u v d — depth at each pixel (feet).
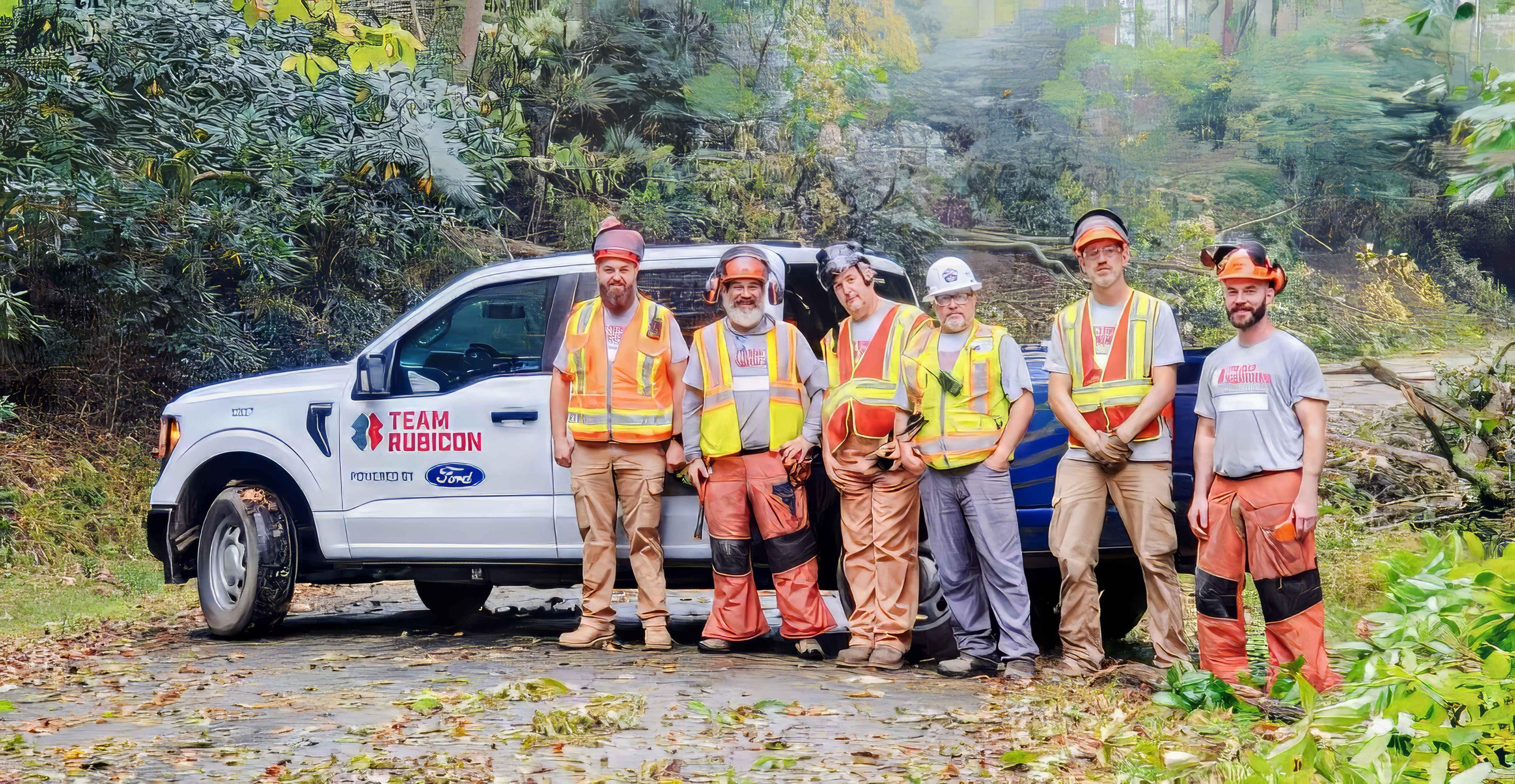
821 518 19.90
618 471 19.90
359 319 40.24
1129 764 12.57
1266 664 18.25
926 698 16.31
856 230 61.52
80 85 35.22
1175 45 79.66
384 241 40.68
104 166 34.81
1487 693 11.05
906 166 65.51
